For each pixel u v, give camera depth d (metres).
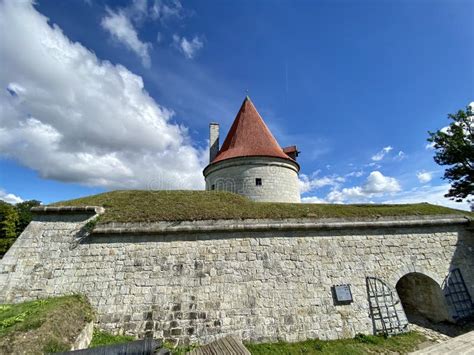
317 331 6.81
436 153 15.84
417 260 8.26
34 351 4.35
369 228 8.51
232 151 15.19
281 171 14.54
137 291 6.89
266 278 7.35
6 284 6.82
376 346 6.48
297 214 8.63
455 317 7.69
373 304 7.40
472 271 8.40
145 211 8.31
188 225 7.83
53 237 7.54
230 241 7.77
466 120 14.45
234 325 6.64
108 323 6.45
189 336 6.39
